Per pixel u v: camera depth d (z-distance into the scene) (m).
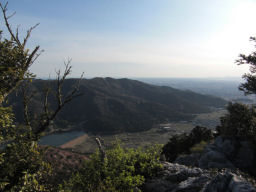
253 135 18.64
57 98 6.12
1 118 5.11
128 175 7.55
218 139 21.19
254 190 5.00
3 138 5.47
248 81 17.12
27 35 5.66
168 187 7.41
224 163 17.19
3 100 5.28
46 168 5.82
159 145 9.16
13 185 5.27
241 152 18.28
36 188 5.50
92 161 8.10
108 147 9.02
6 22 5.41
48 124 6.02
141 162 8.74
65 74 6.25
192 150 24.94
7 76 5.37
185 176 8.02
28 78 5.63
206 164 17.72
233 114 22.06
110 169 7.93
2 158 4.92
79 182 7.42
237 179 5.69
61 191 6.16
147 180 8.25
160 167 8.80
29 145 5.61
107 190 6.48
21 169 5.39
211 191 5.70
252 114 20.78
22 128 5.77
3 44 5.25
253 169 16.09
